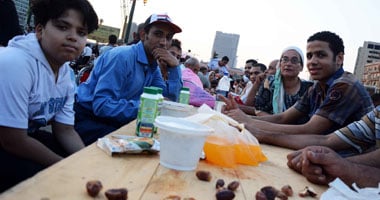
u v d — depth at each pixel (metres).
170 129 1.15
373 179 1.25
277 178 1.29
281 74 4.06
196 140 1.17
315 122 2.25
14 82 1.53
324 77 2.71
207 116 1.42
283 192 1.11
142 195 0.90
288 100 4.03
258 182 1.20
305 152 1.34
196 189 1.01
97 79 2.50
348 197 1.09
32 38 1.70
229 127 1.41
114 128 2.33
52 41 1.69
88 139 2.32
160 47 2.75
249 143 1.46
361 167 1.30
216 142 1.35
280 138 1.95
